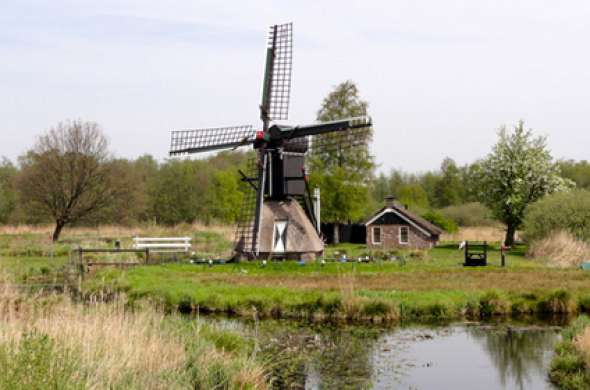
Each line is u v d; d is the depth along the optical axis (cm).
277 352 1628
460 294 2228
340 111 6319
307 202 3338
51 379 819
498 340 1794
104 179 4688
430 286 2423
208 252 3831
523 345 1739
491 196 5472
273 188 3222
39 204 4541
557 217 3944
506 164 5306
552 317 2109
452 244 5519
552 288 2328
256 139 3191
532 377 1452
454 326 1972
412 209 7356
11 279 2164
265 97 3278
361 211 5862
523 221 4291
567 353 1523
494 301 2173
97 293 2242
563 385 1377
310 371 1476
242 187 7144
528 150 5334
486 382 1413
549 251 3669
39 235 4762
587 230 3834
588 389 1315
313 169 6100
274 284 2447
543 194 5288
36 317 1395
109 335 1184
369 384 1385
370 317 2048
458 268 3092
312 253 3250
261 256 3164
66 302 1658
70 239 4438
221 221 7075
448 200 10194
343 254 3766
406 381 1416
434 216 6194
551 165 5425
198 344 1310
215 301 2169
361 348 1689
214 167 8300
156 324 1386
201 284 2420
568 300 2188
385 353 1642
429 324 1998
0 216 6512
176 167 7262
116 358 1062
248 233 3200
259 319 2045
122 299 1997
